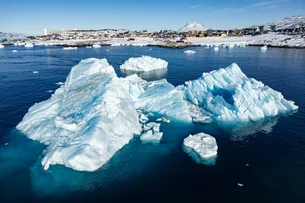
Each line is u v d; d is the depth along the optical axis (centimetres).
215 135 2186
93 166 1605
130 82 3164
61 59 7488
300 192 1412
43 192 1415
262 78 4344
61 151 1672
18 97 3306
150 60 5912
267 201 1341
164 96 2875
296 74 4641
